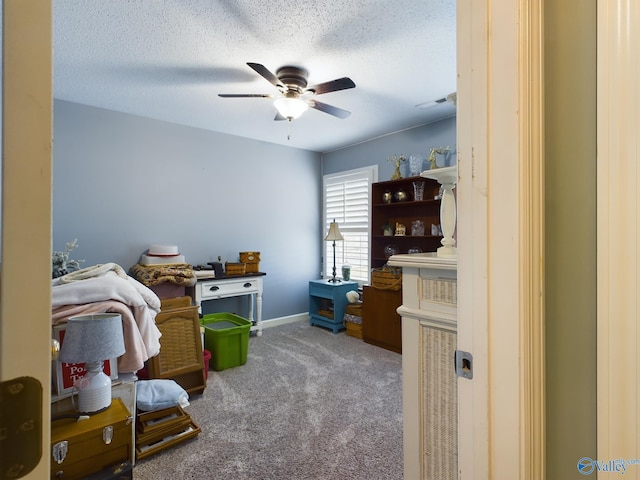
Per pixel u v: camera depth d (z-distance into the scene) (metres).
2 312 0.30
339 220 4.80
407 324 1.23
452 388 1.11
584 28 0.64
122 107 3.27
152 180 3.60
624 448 0.59
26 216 0.31
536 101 0.65
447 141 3.57
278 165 4.61
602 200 0.60
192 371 2.58
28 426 0.31
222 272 3.82
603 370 0.61
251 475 1.69
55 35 2.07
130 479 1.48
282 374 2.94
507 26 0.66
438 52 2.28
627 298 0.58
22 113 0.31
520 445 0.66
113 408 1.57
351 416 2.25
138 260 3.52
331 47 2.22
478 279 0.71
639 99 0.57
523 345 0.65
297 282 4.82
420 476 1.20
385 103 3.17
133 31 2.04
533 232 0.65
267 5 1.81
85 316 1.63
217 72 2.55
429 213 3.77
